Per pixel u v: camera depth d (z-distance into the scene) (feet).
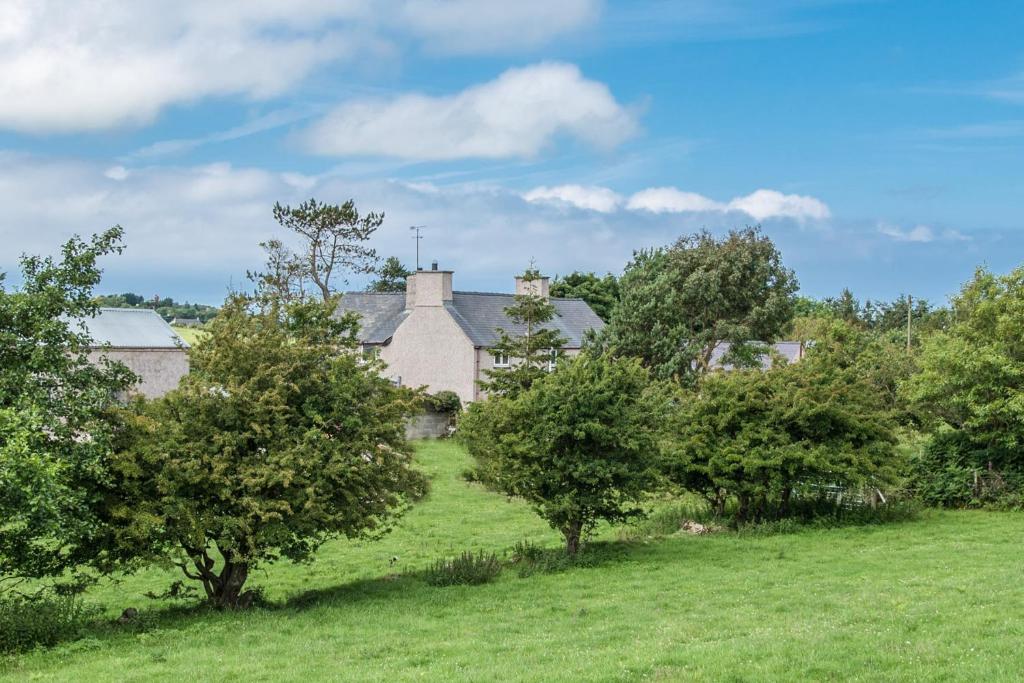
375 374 83.30
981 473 119.96
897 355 165.78
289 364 78.89
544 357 176.14
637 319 202.28
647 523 114.01
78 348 75.36
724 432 111.75
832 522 110.73
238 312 83.97
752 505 114.11
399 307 242.17
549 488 94.38
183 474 72.13
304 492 74.13
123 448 73.51
